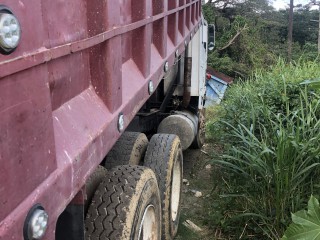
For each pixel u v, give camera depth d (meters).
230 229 4.34
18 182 1.18
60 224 1.75
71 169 1.52
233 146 4.67
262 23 30.20
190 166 6.39
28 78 1.21
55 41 1.50
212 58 25.58
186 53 6.09
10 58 1.10
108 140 1.96
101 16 1.86
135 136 3.52
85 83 1.88
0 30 1.03
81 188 1.66
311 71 7.23
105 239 2.15
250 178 4.28
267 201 4.17
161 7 3.24
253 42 27.27
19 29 1.11
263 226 4.13
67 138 1.57
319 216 3.22
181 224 4.60
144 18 2.64
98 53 1.93
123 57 2.46
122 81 2.34
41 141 1.30
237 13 29.80
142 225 2.39
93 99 1.92
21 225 1.17
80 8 1.72
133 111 2.46
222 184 4.96
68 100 1.71
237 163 4.60
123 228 2.17
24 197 1.21
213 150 7.04
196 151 7.05
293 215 3.29
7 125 1.12
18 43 1.12
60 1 1.54
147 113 4.86
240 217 4.19
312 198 3.29
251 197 4.28
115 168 2.48
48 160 1.35
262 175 4.07
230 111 6.03
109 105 2.02
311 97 5.65
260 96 6.04
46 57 1.30
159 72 3.29
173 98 6.13
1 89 1.10
